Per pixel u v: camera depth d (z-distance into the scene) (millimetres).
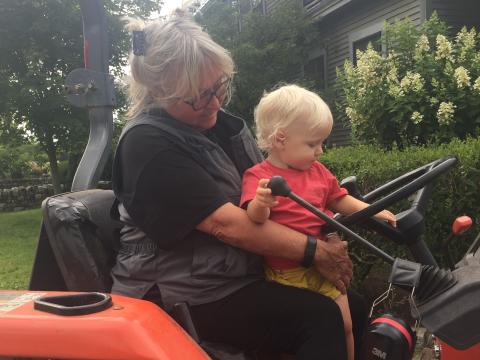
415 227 1708
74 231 1746
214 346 1613
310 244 1621
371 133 5516
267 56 10797
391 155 3885
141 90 1790
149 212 1609
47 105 10672
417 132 5051
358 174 3594
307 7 11547
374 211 1629
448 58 5254
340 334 1586
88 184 2215
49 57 10703
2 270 6227
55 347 1251
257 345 1644
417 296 1438
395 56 5660
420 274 1408
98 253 1788
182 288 1624
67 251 1739
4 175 17078
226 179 1763
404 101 5023
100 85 2314
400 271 1414
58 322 1269
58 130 11641
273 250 1605
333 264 1662
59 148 12578
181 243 1646
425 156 3607
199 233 1648
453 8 8555
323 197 1834
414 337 1516
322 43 11336
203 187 1602
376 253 1500
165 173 1599
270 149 1843
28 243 8430
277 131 1765
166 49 1653
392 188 1940
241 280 1661
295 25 10945
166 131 1658
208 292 1618
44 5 10469
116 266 1777
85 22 2320
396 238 1759
